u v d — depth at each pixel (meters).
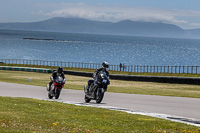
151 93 65.81
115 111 35.38
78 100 50.09
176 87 84.94
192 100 50.00
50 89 52.12
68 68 168.38
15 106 36.12
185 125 27.45
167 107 40.91
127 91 71.06
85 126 25.62
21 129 23.00
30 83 90.19
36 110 33.94
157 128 25.73
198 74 117.69
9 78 112.38
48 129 23.66
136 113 34.88
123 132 23.81
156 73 132.25
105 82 43.69
